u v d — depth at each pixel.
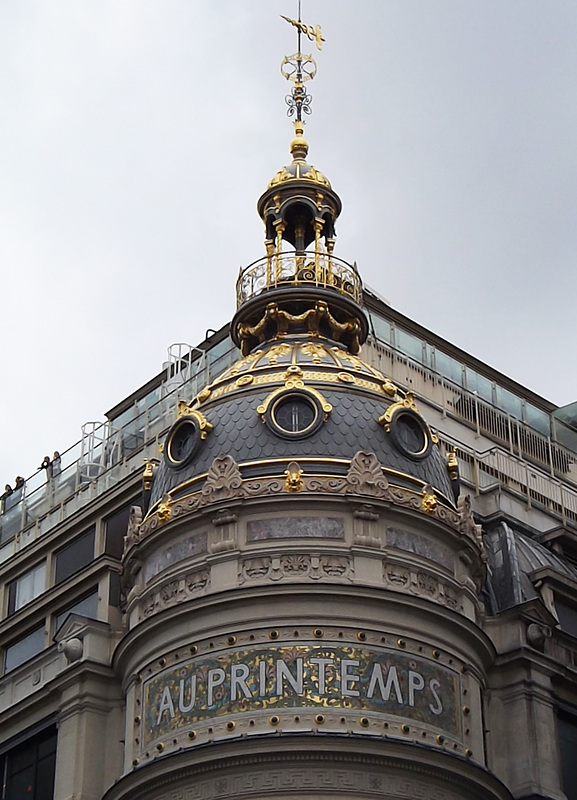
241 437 36.47
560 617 39.91
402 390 39.41
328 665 33.25
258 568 34.25
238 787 32.19
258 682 33.19
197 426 37.03
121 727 37.31
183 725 33.53
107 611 39.22
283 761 32.16
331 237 41.94
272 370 38.22
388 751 32.38
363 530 34.62
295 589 33.72
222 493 35.12
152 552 36.19
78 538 42.81
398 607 34.09
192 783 32.72
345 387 37.56
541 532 43.19
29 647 42.09
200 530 35.31
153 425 44.59
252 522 34.81
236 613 33.94
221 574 34.44
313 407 36.56
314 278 40.50
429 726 33.50
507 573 39.88
